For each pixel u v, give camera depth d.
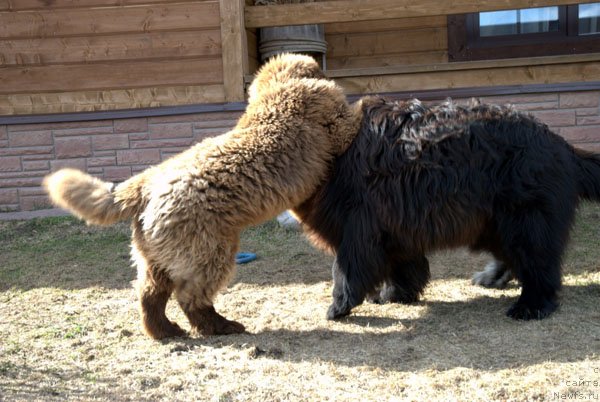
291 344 3.98
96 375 3.58
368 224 4.25
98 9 7.88
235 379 3.46
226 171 3.93
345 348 3.87
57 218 7.70
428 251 4.33
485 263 5.77
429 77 7.55
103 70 7.95
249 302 4.91
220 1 7.68
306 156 4.15
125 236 7.06
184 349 3.94
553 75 7.39
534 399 3.08
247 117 4.28
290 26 8.47
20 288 5.50
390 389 3.26
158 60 7.89
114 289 5.41
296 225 6.98
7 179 8.15
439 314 4.45
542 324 4.07
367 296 4.66
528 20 8.85
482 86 7.50
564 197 4.21
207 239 3.88
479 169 4.14
